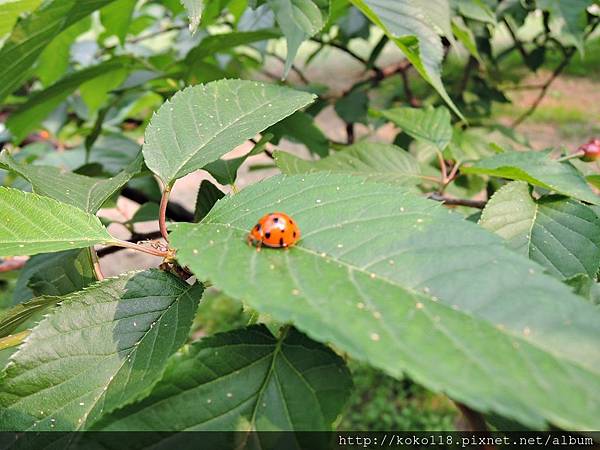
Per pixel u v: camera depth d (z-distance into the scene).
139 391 0.07
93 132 0.22
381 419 0.36
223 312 0.47
